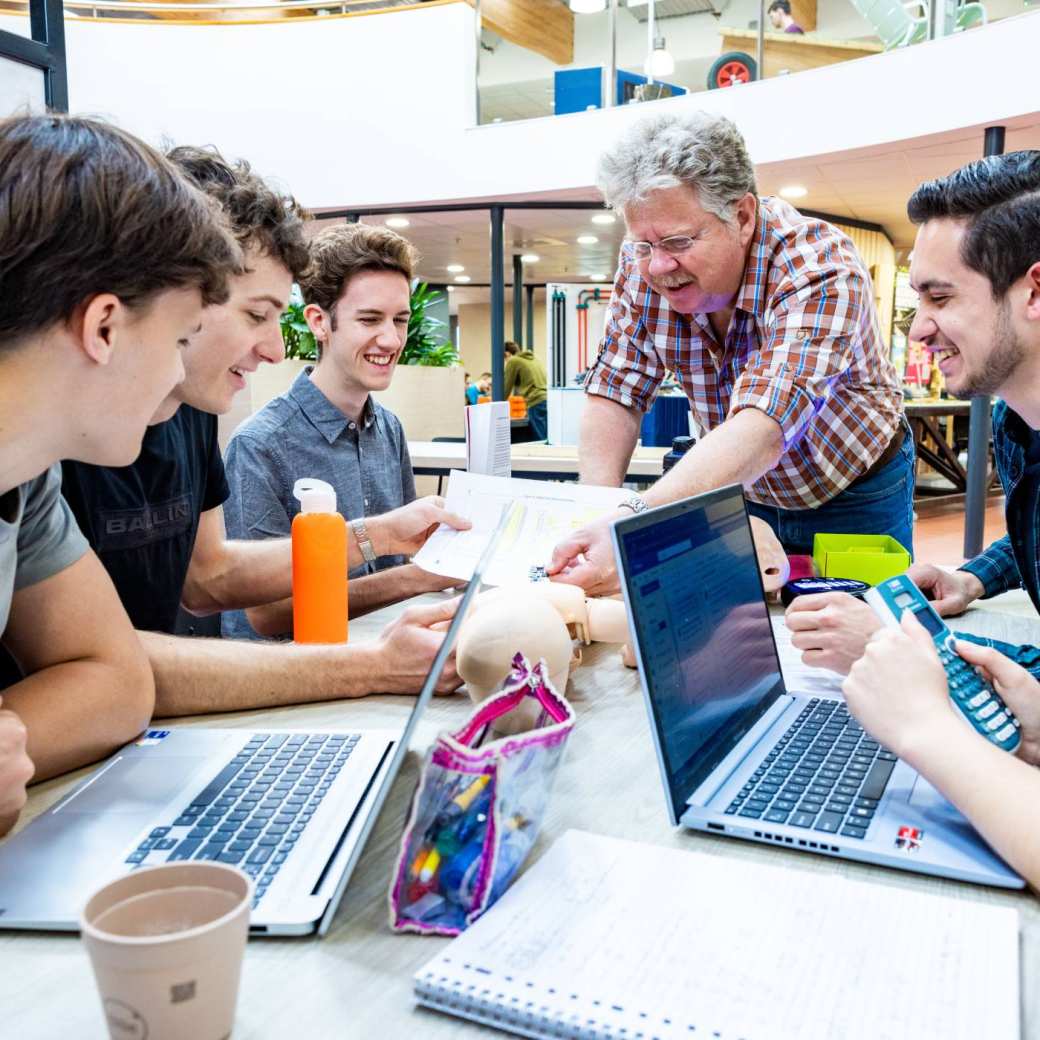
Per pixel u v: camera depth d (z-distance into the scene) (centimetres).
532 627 102
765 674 109
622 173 166
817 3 621
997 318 125
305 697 112
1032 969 59
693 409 215
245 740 97
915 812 79
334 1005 56
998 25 529
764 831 76
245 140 806
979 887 70
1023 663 119
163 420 141
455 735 71
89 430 77
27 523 95
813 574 176
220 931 48
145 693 100
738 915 63
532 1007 53
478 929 61
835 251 176
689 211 164
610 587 134
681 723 83
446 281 1374
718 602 100
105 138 74
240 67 796
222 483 168
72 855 72
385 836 77
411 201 791
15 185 68
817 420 187
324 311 199
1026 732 86
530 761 67
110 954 47
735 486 115
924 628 90
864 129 598
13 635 100
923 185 132
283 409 201
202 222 77
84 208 69
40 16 189
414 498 234
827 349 168
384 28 773
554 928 62
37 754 89
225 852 73
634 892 66
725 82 674
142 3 775
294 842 74
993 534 664
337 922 65
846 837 75
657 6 691
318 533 134
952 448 942
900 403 207
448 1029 54
